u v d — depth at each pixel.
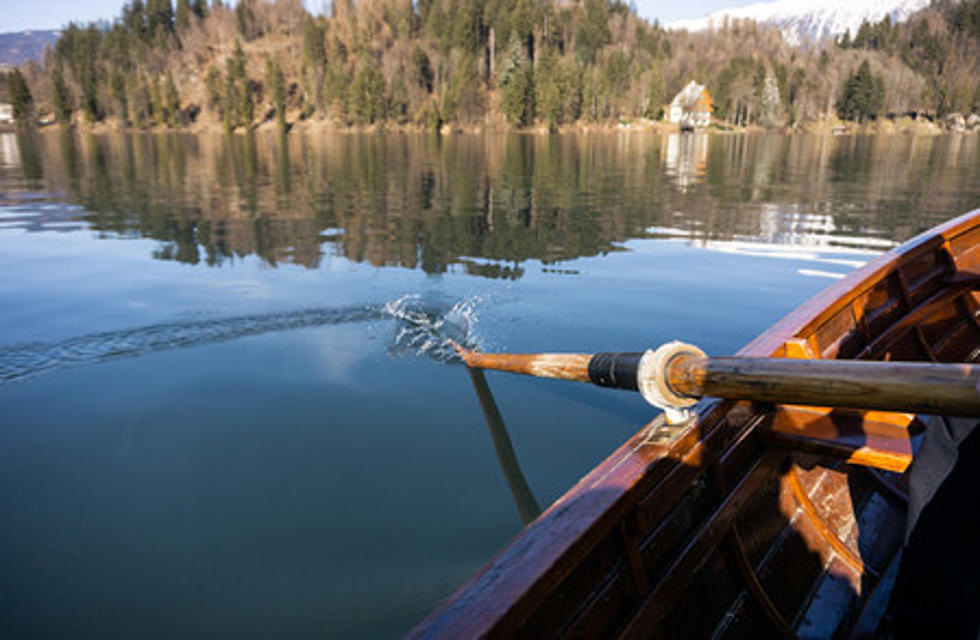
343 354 5.15
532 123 80.31
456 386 4.48
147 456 3.58
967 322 4.34
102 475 3.38
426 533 2.87
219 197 15.18
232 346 5.33
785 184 18.69
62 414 4.09
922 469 1.43
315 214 12.65
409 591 2.51
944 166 26.05
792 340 2.59
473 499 3.12
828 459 2.64
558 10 114.19
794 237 10.30
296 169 23.53
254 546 2.79
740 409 2.19
